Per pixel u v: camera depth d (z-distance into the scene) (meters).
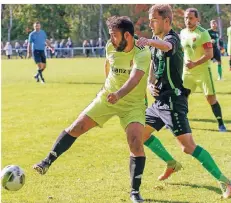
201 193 7.47
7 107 16.12
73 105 16.31
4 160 9.56
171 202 7.11
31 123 13.34
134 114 7.02
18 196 7.45
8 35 67.31
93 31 68.75
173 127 7.40
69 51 58.53
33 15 69.12
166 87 7.47
